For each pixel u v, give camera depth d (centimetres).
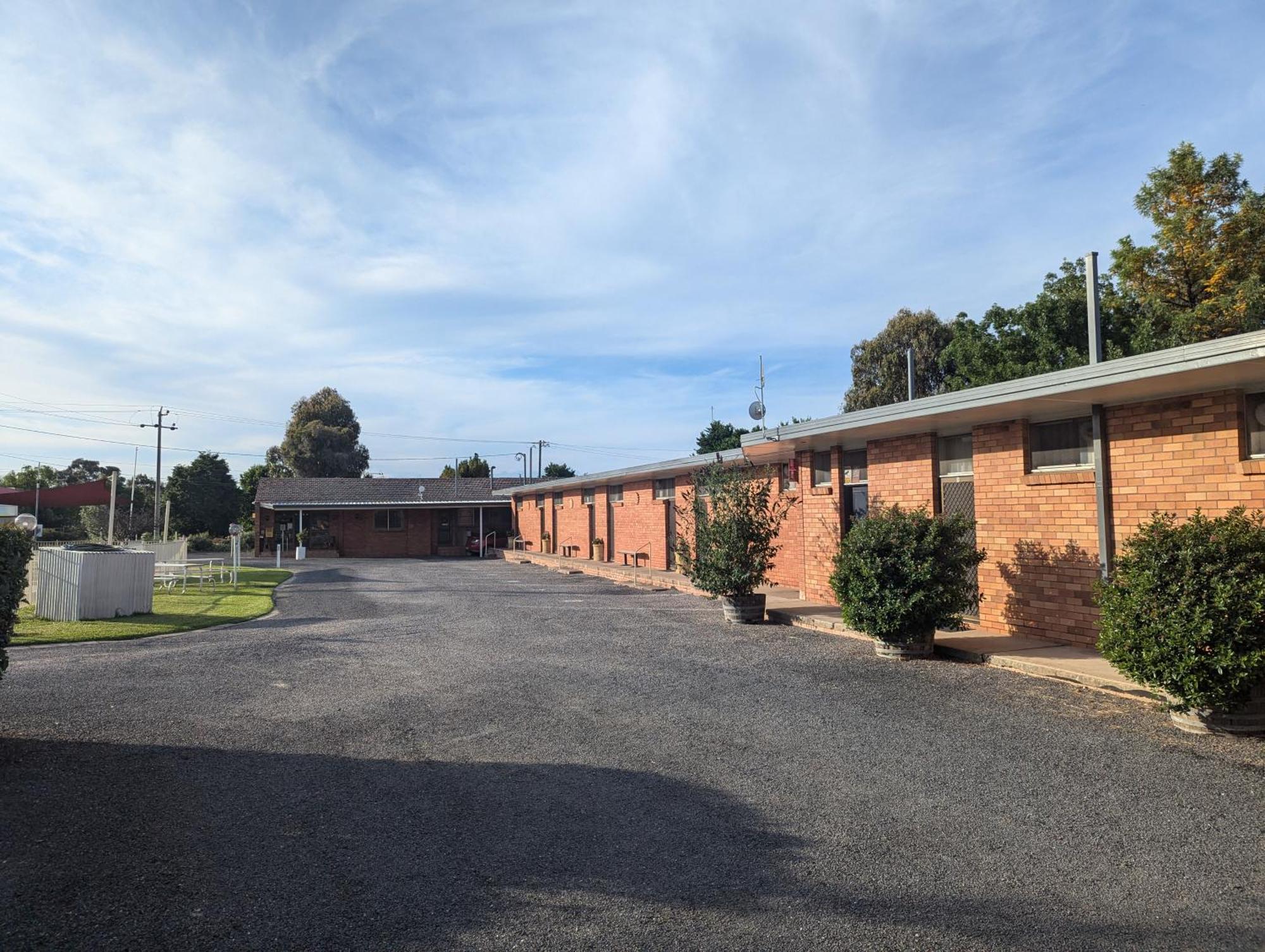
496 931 368
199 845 462
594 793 548
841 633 1230
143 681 907
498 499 4441
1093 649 966
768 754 632
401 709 782
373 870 432
